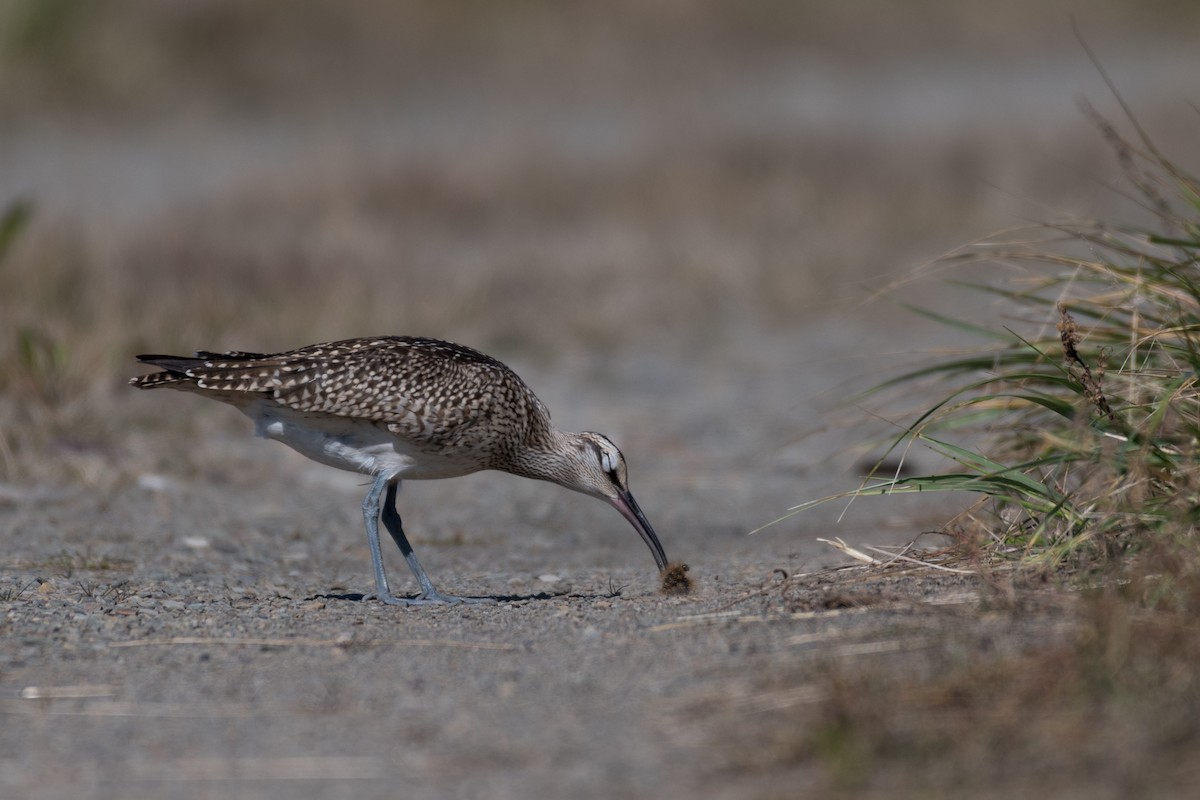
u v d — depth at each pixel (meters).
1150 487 13.47
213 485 21.55
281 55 57.72
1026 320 16.25
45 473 20.92
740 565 16.77
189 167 45.75
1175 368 14.34
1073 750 9.65
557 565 17.97
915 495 20.88
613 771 9.80
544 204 41.66
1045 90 60.59
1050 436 14.20
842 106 57.28
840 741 9.73
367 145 46.09
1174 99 53.44
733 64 65.12
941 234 38.81
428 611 14.41
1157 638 10.95
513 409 16.12
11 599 14.72
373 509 15.54
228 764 10.18
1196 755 9.51
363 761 10.15
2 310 26.53
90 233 33.56
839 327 32.62
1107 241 15.91
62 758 10.33
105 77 52.34
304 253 33.88
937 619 12.27
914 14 72.44
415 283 32.50
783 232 39.22
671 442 24.88
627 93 59.03
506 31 63.53
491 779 9.77
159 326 26.61
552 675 11.70
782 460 23.55
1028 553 13.79
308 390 15.20
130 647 12.84
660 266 36.56
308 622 13.80
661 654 12.01
